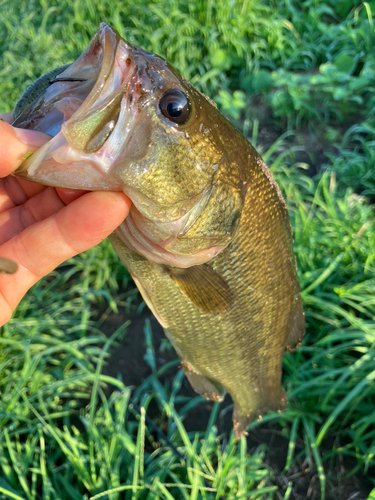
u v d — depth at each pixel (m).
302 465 0.37
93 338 0.43
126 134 0.17
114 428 0.36
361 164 0.53
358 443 0.36
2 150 0.18
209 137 0.20
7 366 0.42
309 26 0.73
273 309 0.26
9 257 0.20
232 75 0.73
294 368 0.39
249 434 0.39
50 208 0.24
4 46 0.84
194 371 0.30
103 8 0.78
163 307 0.24
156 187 0.18
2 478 0.33
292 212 0.50
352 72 0.67
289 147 0.61
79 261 0.50
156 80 0.18
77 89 0.18
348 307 0.43
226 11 0.73
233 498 0.33
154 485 0.33
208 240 0.21
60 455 0.36
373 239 0.43
